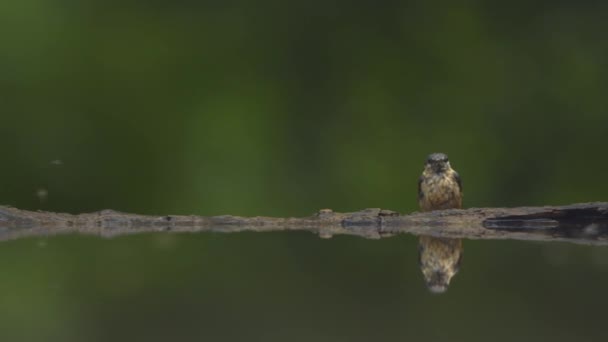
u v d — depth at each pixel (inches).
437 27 920.3
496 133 906.1
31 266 240.2
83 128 807.1
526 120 908.0
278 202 847.7
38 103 798.5
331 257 263.4
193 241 322.7
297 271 227.3
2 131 784.3
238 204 831.7
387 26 914.7
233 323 154.3
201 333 146.5
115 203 807.7
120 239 333.7
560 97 911.0
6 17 805.2
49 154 794.8
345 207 863.7
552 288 195.9
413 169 882.8
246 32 887.7
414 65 911.0
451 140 894.4
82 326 157.2
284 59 892.6
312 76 895.7
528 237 343.0
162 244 309.3
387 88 901.2
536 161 906.1
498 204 890.1
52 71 808.3
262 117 859.4
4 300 182.5
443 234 364.8
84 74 818.2
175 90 843.4
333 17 902.4
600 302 174.1
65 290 195.2
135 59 839.7
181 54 857.5
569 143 906.7
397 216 423.8
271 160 853.2
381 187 871.7
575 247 294.4
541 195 895.7
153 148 823.7
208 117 843.4
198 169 831.7
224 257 263.1
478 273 223.3
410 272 225.9
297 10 900.0
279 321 158.1
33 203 786.2
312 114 886.4
